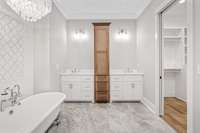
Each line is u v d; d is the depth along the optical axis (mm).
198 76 1899
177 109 3738
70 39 5012
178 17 4598
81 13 4789
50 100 3086
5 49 2588
